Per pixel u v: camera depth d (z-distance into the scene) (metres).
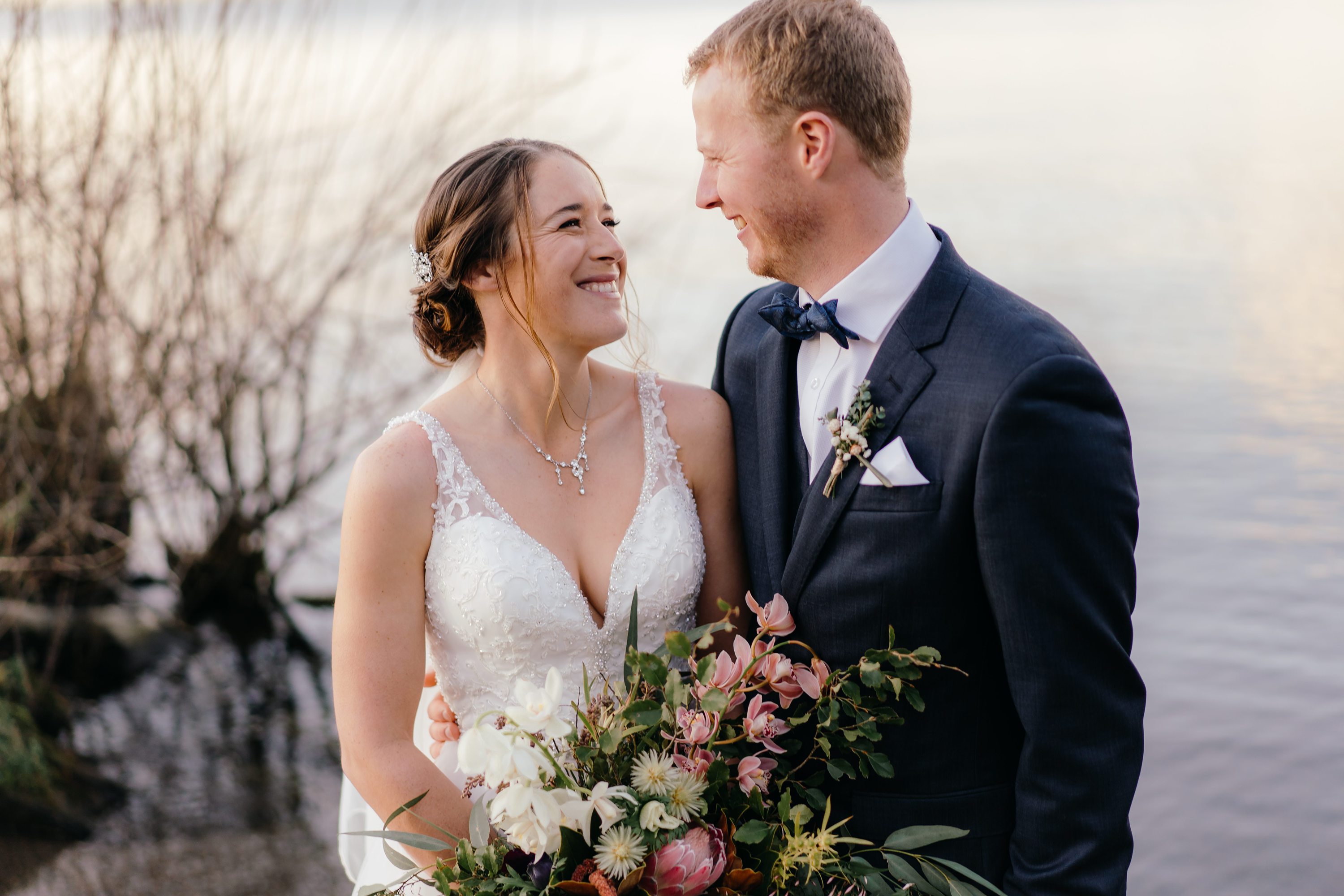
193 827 3.86
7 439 4.80
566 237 2.07
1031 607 1.73
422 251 2.19
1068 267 9.95
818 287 1.97
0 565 4.68
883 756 1.81
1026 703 1.77
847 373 1.95
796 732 1.93
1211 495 5.96
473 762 1.60
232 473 5.27
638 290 8.62
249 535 5.43
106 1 4.71
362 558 2.03
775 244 1.94
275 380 5.20
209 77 4.89
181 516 5.56
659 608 2.13
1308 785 4.02
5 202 4.65
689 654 1.69
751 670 1.77
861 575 1.86
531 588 2.04
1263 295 8.99
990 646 1.88
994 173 14.17
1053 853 1.79
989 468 1.72
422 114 5.38
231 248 5.00
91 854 3.70
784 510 2.02
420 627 2.08
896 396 1.85
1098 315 8.64
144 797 4.04
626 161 11.75
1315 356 7.66
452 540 2.07
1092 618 1.74
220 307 5.11
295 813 3.96
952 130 17.75
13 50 4.54
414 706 2.05
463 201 2.10
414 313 2.30
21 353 4.80
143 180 4.88
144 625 5.14
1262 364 7.58
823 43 1.80
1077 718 1.76
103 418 4.98
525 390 2.17
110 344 4.91
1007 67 25.92
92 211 4.74
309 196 5.17
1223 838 3.81
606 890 1.54
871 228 1.89
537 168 2.09
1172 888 3.62
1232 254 10.20
